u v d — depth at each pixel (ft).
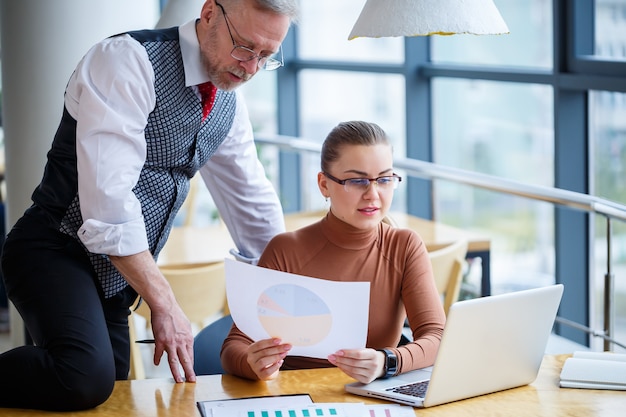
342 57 23.44
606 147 15.44
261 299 6.98
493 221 18.15
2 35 12.71
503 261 17.90
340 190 7.97
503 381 7.02
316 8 24.27
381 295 8.17
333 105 23.95
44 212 7.98
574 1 15.47
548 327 7.13
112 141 7.52
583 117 15.92
